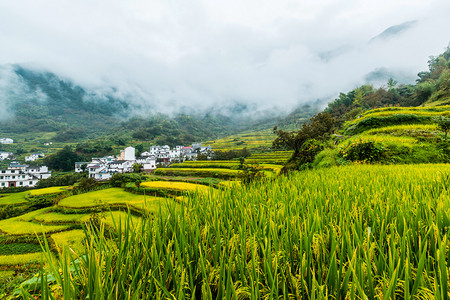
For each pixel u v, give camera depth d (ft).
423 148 59.21
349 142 67.00
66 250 5.28
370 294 4.69
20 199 146.30
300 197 11.59
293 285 5.17
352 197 12.46
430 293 4.42
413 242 7.00
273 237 6.48
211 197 12.14
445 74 290.35
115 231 6.54
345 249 6.51
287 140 123.85
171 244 6.31
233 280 5.65
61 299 5.25
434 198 11.29
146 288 5.29
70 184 224.53
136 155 415.64
